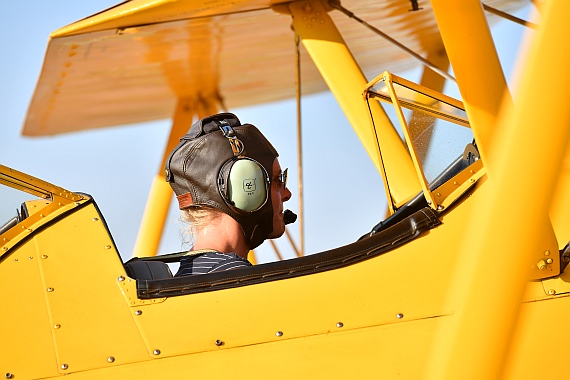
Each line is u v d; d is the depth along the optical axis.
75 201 6.12
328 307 5.43
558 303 5.36
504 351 4.02
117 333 5.42
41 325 5.45
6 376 5.26
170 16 11.28
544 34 3.52
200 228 6.65
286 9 11.55
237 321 5.43
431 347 5.24
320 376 5.22
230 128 6.66
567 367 5.21
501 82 6.12
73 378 5.27
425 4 13.99
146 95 17.09
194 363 5.31
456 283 5.25
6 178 5.92
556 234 6.08
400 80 6.02
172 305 5.53
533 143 3.64
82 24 11.37
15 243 5.82
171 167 6.74
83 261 5.75
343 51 10.62
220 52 14.95
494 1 15.50
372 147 9.65
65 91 15.46
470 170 5.86
